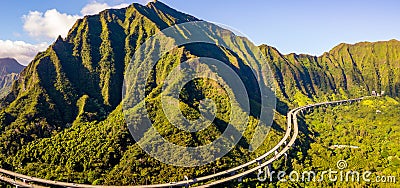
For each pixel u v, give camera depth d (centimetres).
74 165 15925
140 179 14588
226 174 15662
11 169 16475
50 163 16588
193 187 14362
